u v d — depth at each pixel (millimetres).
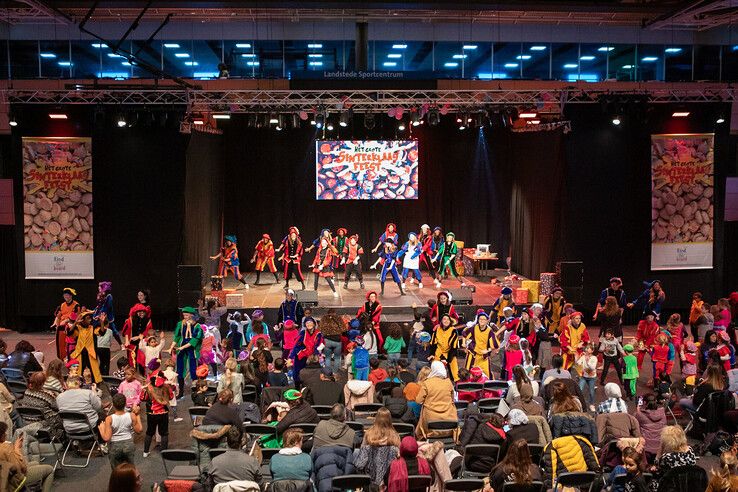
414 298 21234
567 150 20922
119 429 9984
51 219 20875
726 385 12555
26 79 22984
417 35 24094
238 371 13047
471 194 26484
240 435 8594
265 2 20172
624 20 23656
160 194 20812
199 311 19406
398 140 24922
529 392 10109
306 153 26094
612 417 9930
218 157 24844
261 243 23703
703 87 22984
